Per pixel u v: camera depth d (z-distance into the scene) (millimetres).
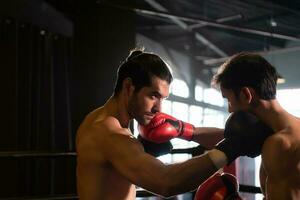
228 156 1195
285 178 1245
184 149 1873
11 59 4484
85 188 1327
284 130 1244
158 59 1319
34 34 4770
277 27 6121
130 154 1230
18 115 4629
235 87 1263
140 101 1297
